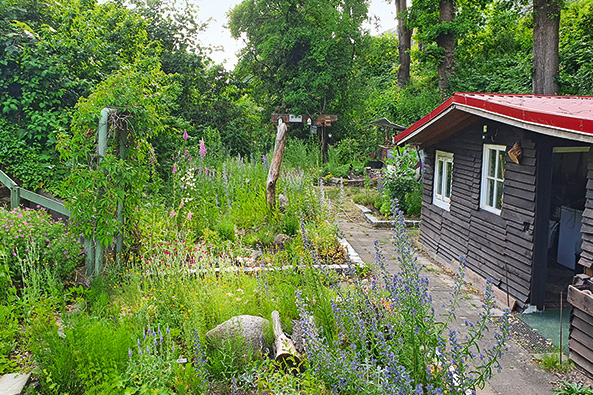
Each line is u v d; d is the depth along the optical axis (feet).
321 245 26.25
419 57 61.98
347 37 79.51
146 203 25.27
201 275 19.85
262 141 66.13
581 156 27.48
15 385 12.23
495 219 21.83
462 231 25.27
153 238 21.75
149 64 39.04
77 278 19.62
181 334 15.28
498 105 18.63
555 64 47.21
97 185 20.01
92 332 12.78
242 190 34.30
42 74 28.07
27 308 15.83
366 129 75.46
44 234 19.42
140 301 16.44
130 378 11.89
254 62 82.02
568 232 25.57
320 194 32.53
